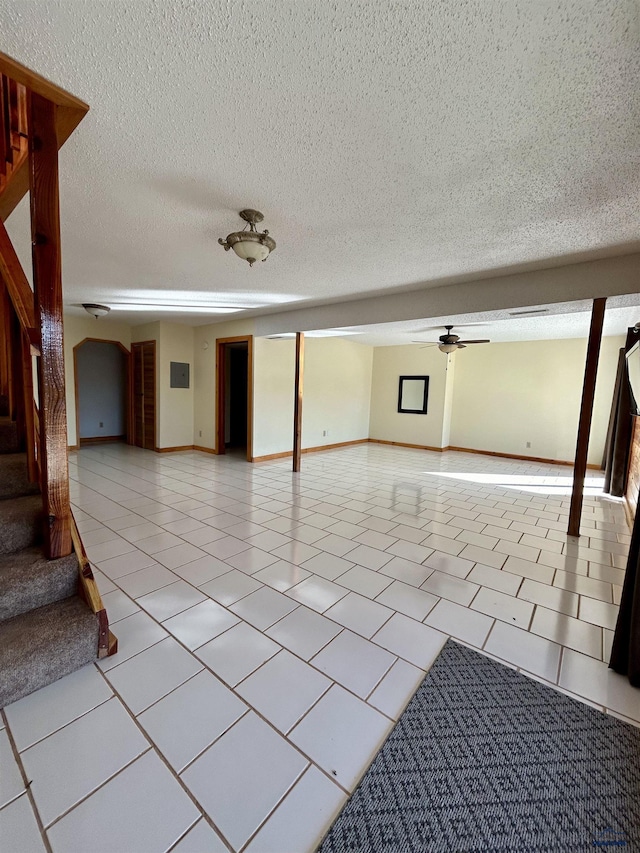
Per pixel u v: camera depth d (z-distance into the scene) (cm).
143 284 422
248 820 118
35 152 161
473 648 200
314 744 144
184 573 270
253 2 110
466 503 454
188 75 137
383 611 230
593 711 162
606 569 294
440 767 136
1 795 123
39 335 178
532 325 552
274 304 522
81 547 200
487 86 138
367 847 112
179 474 559
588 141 169
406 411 857
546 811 122
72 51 128
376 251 307
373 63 130
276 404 678
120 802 122
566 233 266
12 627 172
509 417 758
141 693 165
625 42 118
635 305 347
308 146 177
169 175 203
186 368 738
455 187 210
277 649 194
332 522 379
